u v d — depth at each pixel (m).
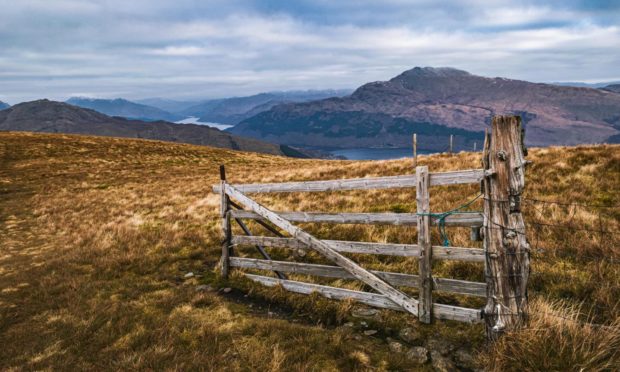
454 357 5.04
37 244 15.19
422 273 5.78
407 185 5.87
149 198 24.86
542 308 5.07
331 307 6.69
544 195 11.11
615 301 5.37
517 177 4.68
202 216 16.34
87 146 67.75
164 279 9.36
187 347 5.76
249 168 48.81
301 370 4.91
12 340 6.60
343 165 27.98
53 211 22.56
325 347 5.46
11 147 58.94
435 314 5.78
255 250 10.59
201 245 11.87
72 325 6.88
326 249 7.02
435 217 5.60
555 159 15.12
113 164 54.47
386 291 6.24
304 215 7.35
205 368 5.14
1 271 11.60
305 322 6.54
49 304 8.09
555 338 4.55
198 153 73.12
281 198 17.47
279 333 5.94
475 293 5.30
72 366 5.57
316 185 7.14
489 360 4.67
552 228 8.38
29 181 37.22
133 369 5.19
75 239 14.84
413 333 5.66
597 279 6.06
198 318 6.77
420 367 4.93
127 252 11.83
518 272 4.80
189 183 31.36
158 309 7.36
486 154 4.92
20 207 24.72
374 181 6.29
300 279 8.10
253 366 5.11
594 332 4.62
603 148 16.14
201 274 9.52
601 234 7.28
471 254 5.30
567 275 6.41
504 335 4.77
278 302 7.46
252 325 6.34
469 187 13.34
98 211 21.48
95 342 6.16
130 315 7.08
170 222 16.22
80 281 9.41
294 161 70.06
